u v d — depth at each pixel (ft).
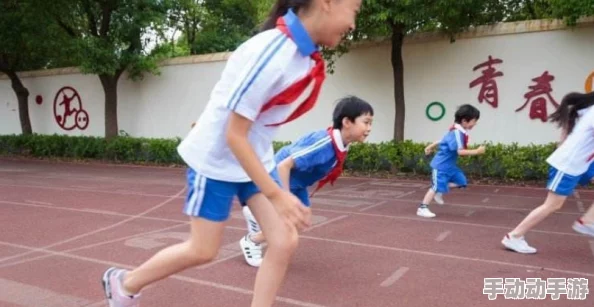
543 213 13.52
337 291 10.87
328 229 16.97
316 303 10.19
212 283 11.34
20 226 17.63
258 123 6.37
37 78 52.95
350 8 6.04
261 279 7.13
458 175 19.33
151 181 31.01
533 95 29.63
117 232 16.63
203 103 43.04
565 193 13.14
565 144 13.01
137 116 46.91
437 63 32.65
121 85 47.52
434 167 19.11
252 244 12.60
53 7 40.29
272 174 6.99
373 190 26.25
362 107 10.99
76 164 43.06
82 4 41.42
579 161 12.73
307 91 6.31
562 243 15.07
